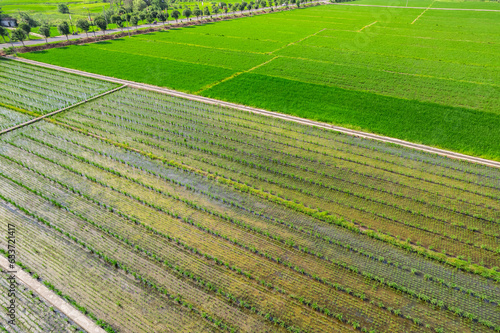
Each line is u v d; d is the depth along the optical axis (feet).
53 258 53.62
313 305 45.78
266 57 161.68
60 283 49.42
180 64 148.77
